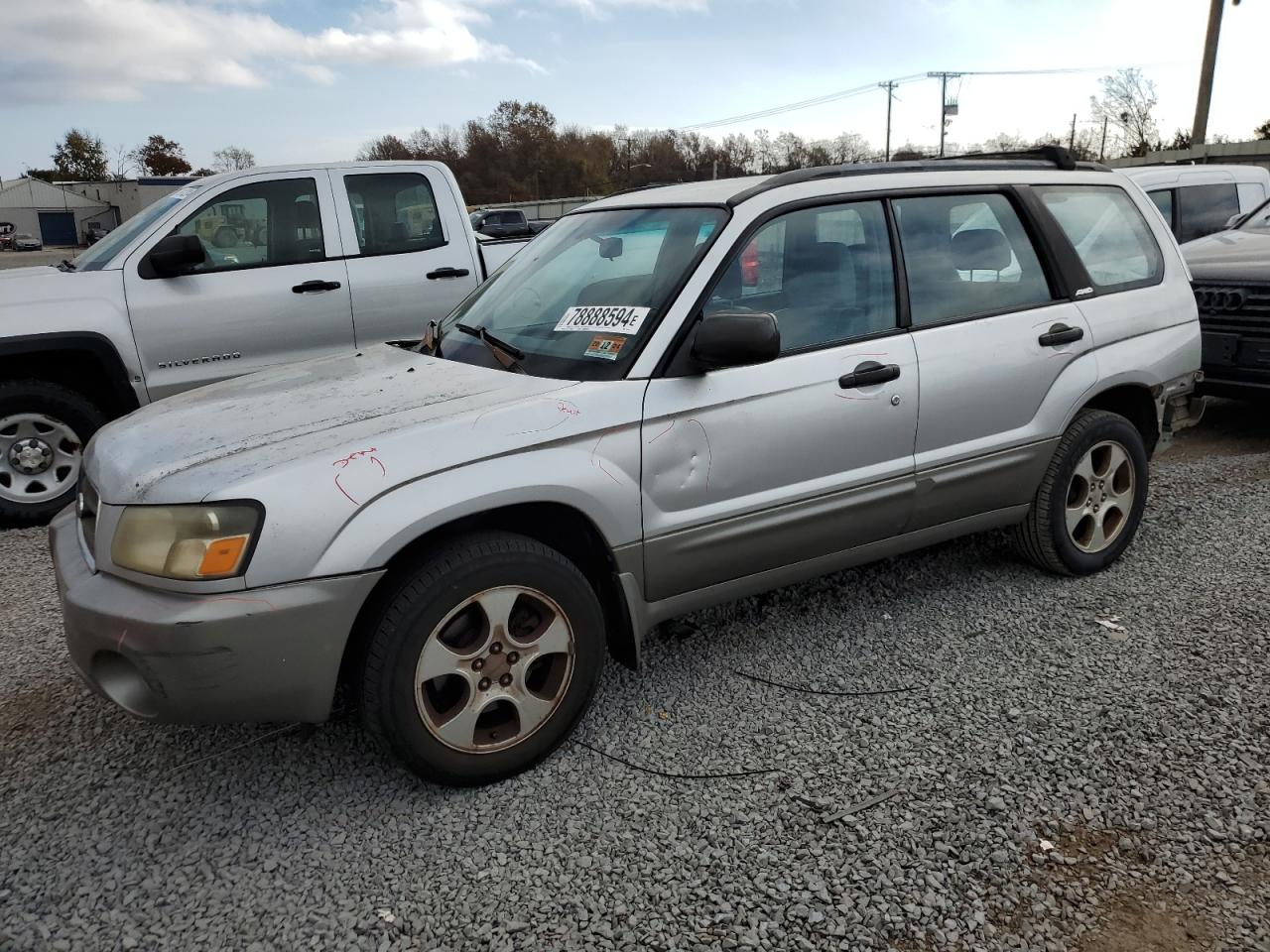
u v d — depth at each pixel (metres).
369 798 2.76
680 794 2.74
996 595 4.05
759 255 3.23
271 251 6.04
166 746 3.05
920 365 3.49
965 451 3.65
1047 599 4.00
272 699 2.48
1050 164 4.25
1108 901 2.31
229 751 3.02
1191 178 8.62
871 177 3.59
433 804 2.73
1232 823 2.57
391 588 2.60
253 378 3.50
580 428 2.80
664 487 2.97
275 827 2.64
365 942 2.22
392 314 6.40
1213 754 2.88
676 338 3.02
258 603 2.39
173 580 2.40
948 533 3.79
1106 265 4.19
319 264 6.15
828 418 3.27
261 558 2.39
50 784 2.86
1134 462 4.19
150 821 2.68
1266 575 4.16
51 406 5.40
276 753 3.00
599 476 2.82
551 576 2.77
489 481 2.63
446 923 2.27
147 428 2.95
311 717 2.56
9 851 2.55
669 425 2.96
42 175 94.31
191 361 5.80
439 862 2.48
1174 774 2.79
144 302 5.62
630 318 3.09
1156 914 2.27
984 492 3.78
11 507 5.37
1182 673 3.35
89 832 2.63
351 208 6.29
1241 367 6.24
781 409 3.17
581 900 2.33
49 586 4.48
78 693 3.41
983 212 3.84
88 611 2.48
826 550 3.43
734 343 2.82
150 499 2.49
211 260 5.86
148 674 2.41
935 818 2.61
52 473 5.52
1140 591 4.05
